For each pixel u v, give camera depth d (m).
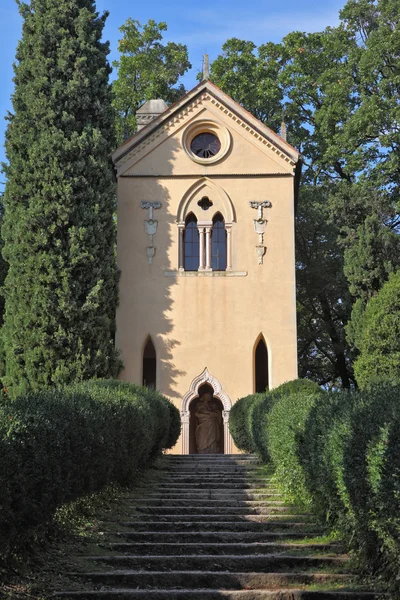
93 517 13.93
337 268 41.53
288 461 15.26
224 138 31.55
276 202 31.02
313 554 11.98
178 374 29.66
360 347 31.92
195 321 30.08
